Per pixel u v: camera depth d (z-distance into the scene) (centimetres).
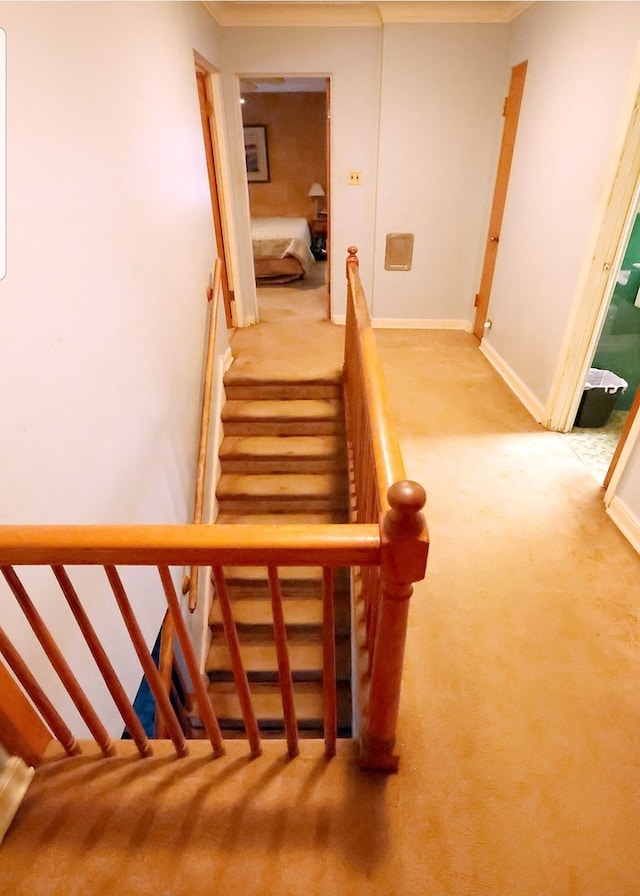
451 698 157
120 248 173
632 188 231
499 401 339
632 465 216
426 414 323
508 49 356
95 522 154
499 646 173
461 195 408
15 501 113
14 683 124
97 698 158
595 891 115
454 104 375
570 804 130
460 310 459
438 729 148
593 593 193
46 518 126
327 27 355
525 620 182
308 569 299
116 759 134
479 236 423
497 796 131
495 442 292
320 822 124
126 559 93
